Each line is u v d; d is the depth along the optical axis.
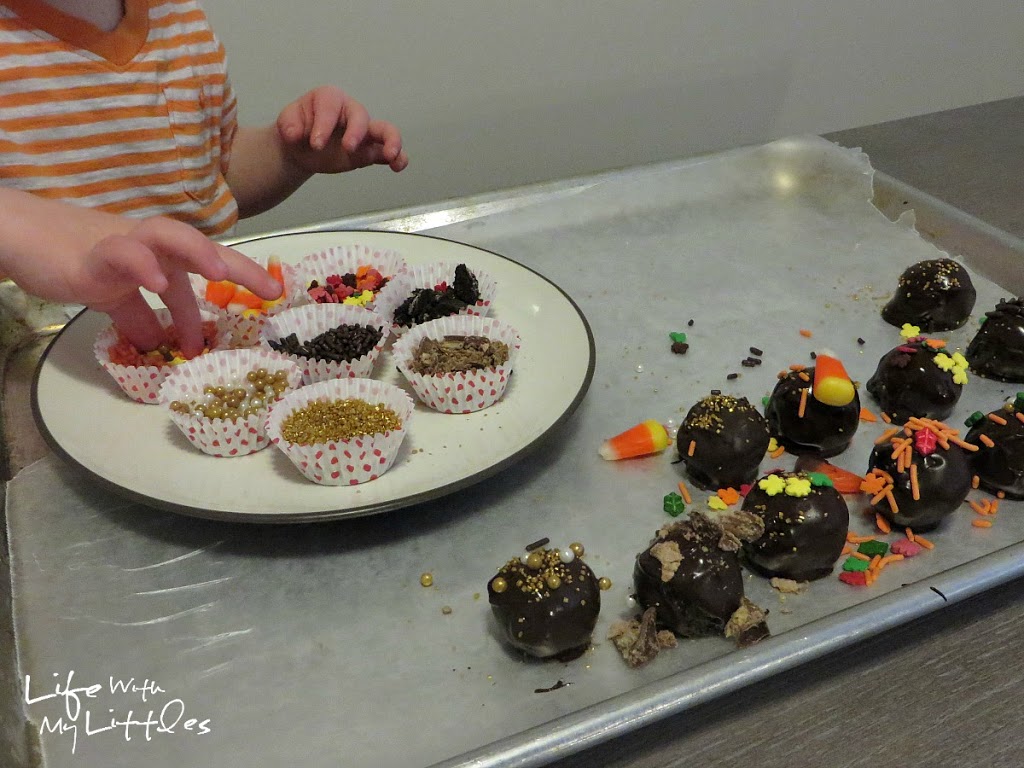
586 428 1.03
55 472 0.97
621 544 0.87
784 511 0.81
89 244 0.85
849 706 0.73
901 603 0.75
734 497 0.91
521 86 1.97
